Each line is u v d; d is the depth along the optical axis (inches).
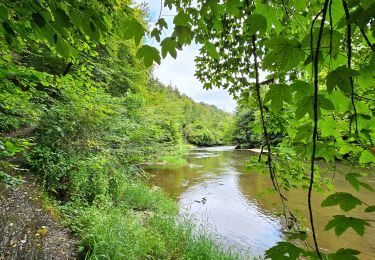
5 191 188.5
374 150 39.0
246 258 223.1
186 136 1781.5
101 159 231.1
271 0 42.2
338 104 33.4
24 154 212.4
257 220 314.3
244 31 70.2
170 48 37.1
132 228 191.2
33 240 153.3
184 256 186.9
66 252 154.3
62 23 38.0
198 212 333.4
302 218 61.6
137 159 332.8
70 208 207.0
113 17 99.3
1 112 150.8
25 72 99.0
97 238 164.6
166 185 472.4
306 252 24.1
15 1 40.6
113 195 279.9
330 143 49.6
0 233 147.3
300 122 70.4
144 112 413.4
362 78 28.9
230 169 661.3
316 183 81.5
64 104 217.2
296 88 31.5
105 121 262.1
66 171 228.2
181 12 37.1
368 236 257.3
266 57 30.7
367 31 29.4
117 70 440.8
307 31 43.1
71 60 146.5
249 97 87.4
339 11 30.3
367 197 331.0
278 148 78.0
